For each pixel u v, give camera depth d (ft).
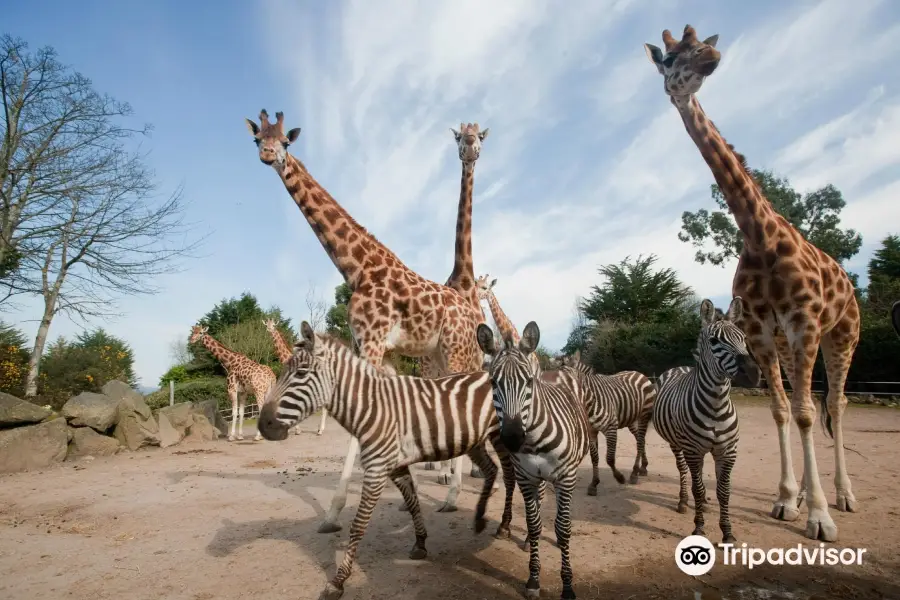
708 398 14.35
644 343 88.79
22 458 28.71
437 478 25.13
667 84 16.65
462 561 14.15
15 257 49.01
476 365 21.56
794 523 16.80
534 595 11.89
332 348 14.23
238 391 42.83
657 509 18.53
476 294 25.40
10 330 60.90
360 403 13.73
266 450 36.37
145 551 15.30
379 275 19.57
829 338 19.30
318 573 13.53
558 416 12.44
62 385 51.31
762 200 16.97
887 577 12.86
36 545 15.90
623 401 22.06
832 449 29.60
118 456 33.01
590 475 24.54
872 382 59.62
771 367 18.03
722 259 101.91
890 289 71.20
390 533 16.60
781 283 16.53
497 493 21.80
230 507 19.98
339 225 20.11
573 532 16.24
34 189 47.52
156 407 64.54
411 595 12.17
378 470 13.28
